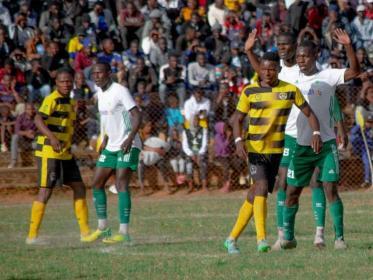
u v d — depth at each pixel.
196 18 74.38
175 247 32.22
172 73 65.50
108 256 29.45
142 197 61.47
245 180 63.09
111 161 34.81
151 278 24.00
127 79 66.25
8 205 57.16
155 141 62.69
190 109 63.00
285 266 25.58
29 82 66.00
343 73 29.86
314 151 28.67
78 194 35.34
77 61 67.44
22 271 25.94
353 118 65.62
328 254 28.27
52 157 34.56
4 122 64.19
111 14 75.19
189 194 62.19
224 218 45.44
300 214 46.56
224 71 67.44
